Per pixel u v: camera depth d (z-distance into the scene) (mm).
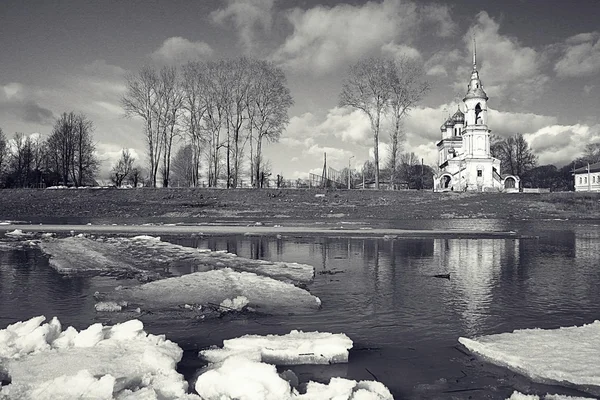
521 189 80500
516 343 7832
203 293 11734
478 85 81000
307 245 23359
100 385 5922
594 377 6426
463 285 13203
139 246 21672
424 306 10797
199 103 64375
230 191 59031
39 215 50344
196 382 6348
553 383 6496
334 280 13984
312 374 6957
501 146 116312
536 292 12258
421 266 16625
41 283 13359
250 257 19000
